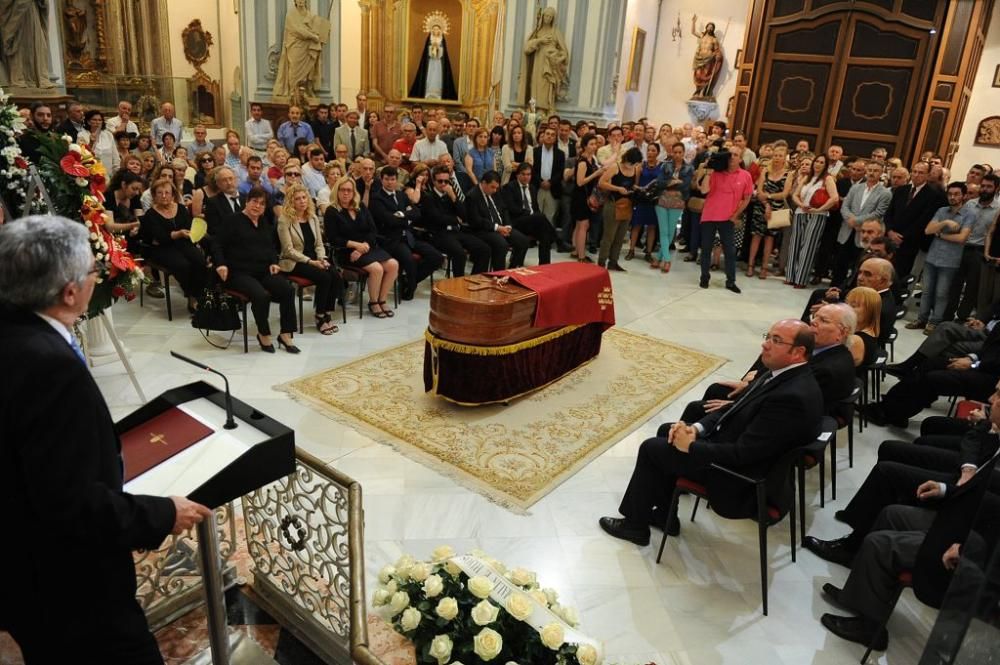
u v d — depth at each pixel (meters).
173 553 2.40
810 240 7.51
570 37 11.26
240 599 2.54
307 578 2.57
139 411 1.85
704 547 3.23
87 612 1.51
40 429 1.32
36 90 8.14
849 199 7.21
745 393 3.26
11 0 7.77
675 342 5.81
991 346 4.29
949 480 2.94
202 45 13.76
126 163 6.08
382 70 13.34
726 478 2.88
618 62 11.41
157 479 1.60
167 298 5.43
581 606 2.80
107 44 12.41
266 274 5.03
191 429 1.77
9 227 1.39
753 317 6.58
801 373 2.88
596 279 4.92
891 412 4.59
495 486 3.55
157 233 5.32
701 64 13.00
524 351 4.39
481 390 4.24
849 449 4.05
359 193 6.07
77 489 1.34
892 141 10.70
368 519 3.23
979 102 11.27
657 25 13.49
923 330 6.52
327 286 5.31
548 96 11.42
